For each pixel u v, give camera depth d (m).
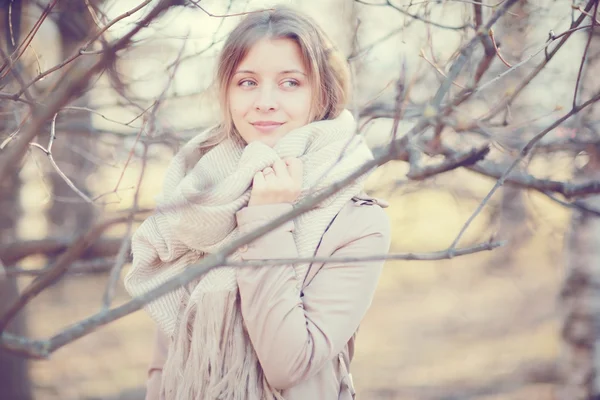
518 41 2.59
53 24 2.74
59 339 0.94
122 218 1.09
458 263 9.73
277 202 1.64
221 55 1.79
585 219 3.82
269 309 1.56
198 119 2.71
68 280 8.44
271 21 1.77
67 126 2.85
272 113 1.75
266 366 1.57
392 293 9.52
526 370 6.21
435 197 3.82
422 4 2.01
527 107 2.93
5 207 4.07
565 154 2.88
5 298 3.38
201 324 1.64
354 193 1.72
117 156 2.85
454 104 1.23
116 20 1.29
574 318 3.92
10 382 4.37
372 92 2.40
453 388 5.93
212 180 1.81
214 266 1.01
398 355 7.04
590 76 2.97
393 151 1.04
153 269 1.82
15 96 1.49
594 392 3.85
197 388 1.63
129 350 7.39
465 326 7.77
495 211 3.47
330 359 1.62
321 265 1.68
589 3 1.60
